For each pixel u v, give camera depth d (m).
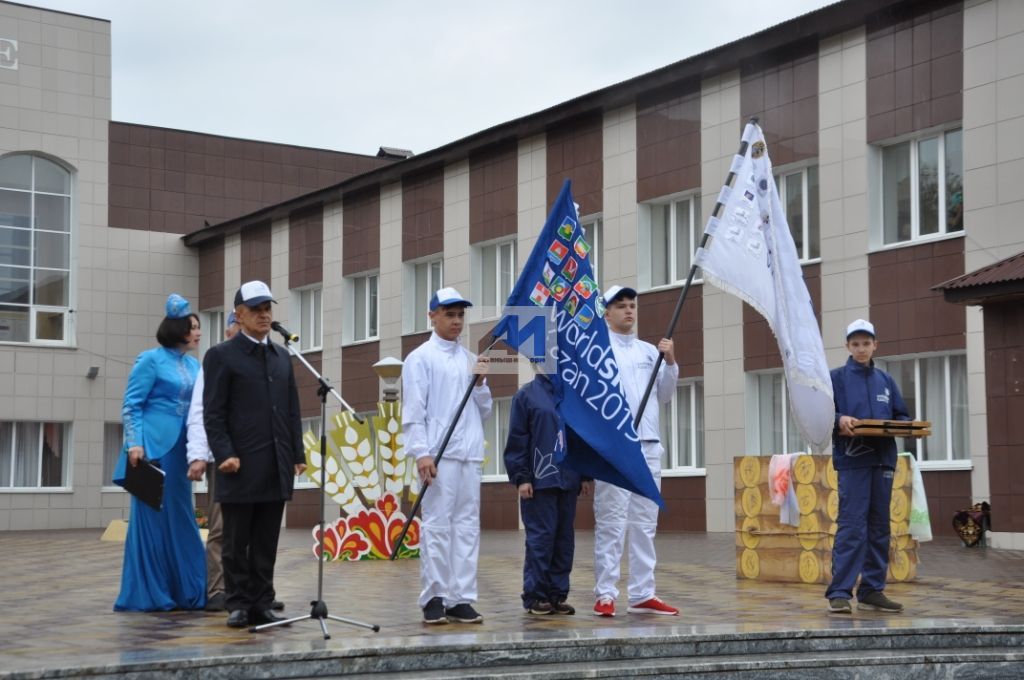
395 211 30.55
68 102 35.16
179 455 9.34
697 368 23.05
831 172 20.86
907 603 9.59
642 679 6.39
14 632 7.87
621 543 8.66
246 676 6.10
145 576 9.22
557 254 8.68
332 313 32.47
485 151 27.94
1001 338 17.12
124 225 35.94
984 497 18.41
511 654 6.60
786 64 21.58
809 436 8.91
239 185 37.59
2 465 33.94
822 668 6.74
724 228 9.06
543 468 8.59
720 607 9.27
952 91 19.12
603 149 25.06
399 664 6.39
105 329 35.44
